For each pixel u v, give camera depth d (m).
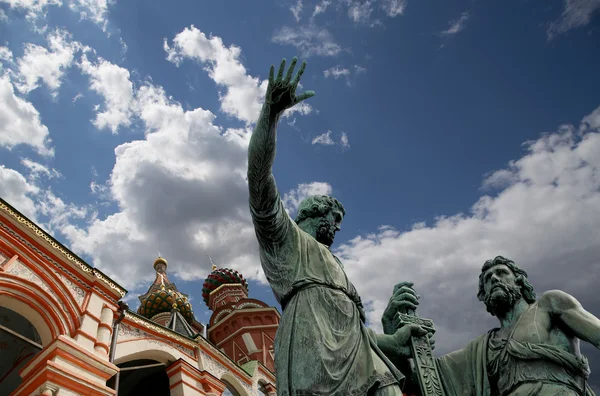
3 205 17.59
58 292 18.23
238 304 40.41
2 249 17.28
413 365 4.25
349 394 3.46
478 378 4.04
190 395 22.00
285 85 3.73
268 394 29.62
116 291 20.58
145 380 26.14
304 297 3.86
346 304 3.91
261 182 3.86
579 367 3.70
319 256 4.14
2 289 16.61
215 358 25.38
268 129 3.79
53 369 16.16
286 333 3.74
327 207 4.78
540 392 3.66
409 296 4.60
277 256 4.10
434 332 4.44
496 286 4.39
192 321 38.28
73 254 19.44
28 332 20.84
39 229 18.55
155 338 22.53
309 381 3.45
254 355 35.66
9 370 20.73
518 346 3.88
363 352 3.71
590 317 3.84
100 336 18.92
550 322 4.01
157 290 38.62
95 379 17.41
